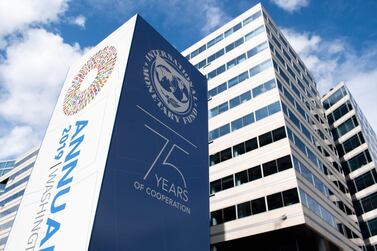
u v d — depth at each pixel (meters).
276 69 46.38
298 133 42.41
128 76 24.06
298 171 36.44
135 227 19.00
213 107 48.47
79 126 24.52
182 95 28.14
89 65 29.33
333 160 53.12
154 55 27.39
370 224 52.12
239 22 55.31
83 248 16.69
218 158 42.78
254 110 43.38
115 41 28.25
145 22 28.75
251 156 39.75
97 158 20.48
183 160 24.91
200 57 57.19
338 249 39.53
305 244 36.22
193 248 21.77
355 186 57.31
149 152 22.45
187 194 23.69
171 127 25.31
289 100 45.19
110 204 18.52
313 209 35.28
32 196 23.31
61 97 29.66
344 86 68.12
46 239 19.31
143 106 23.84
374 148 67.06
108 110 22.81
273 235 34.41
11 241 21.53
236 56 51.38
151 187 21.30
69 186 20.95
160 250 19.61
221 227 37.19
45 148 26.22
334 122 66.81
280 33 56.88
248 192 37.34
